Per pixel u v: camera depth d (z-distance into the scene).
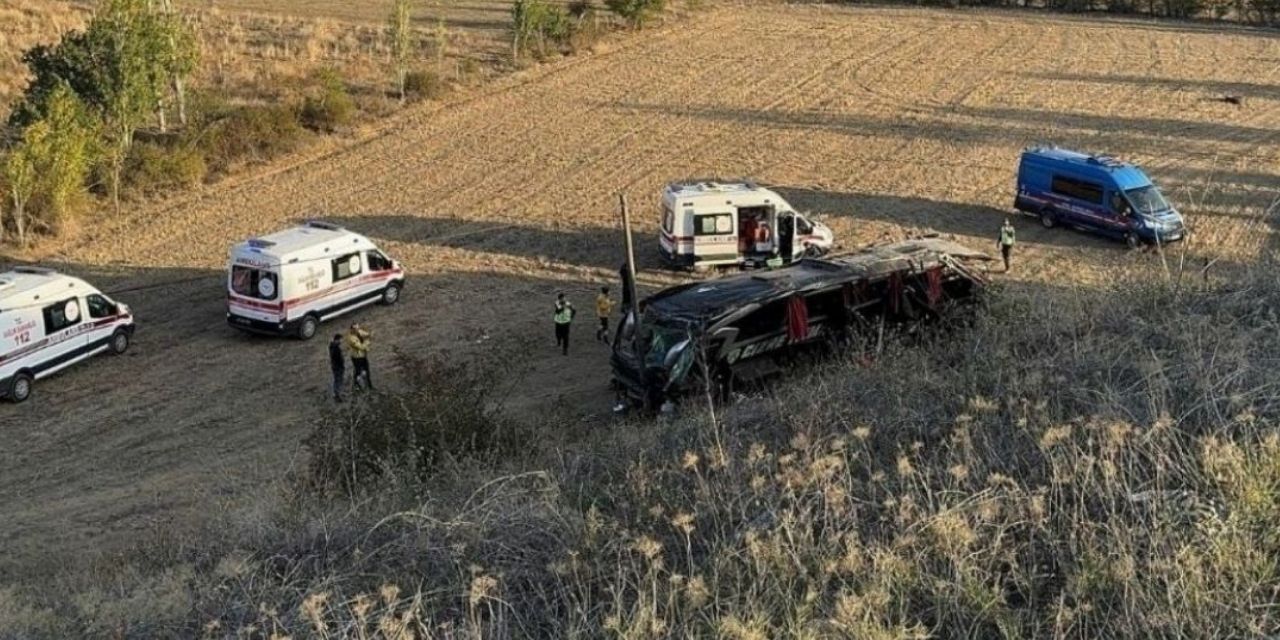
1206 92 44.03
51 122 28.41
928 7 63.41
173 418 19.88
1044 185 29.56
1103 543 7.70
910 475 8.90
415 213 30.83
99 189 30.97
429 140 37.53
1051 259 27.09
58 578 11.93
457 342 22.88
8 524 16.08
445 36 50.00
